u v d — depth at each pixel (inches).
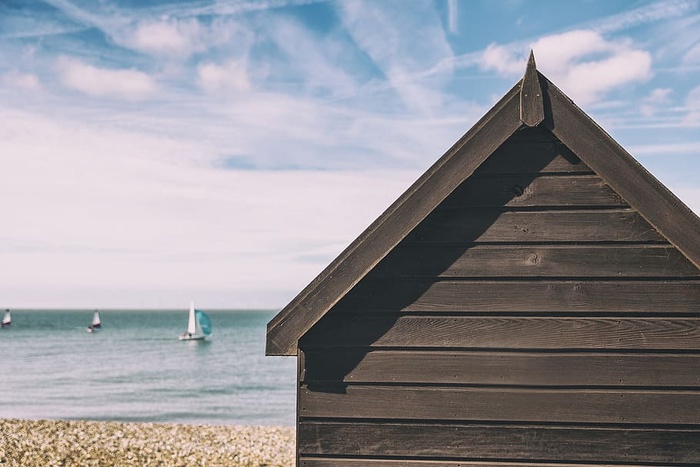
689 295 215.3
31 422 1026.7
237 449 823.1
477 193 224.7
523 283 221.9
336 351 225.0
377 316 224.8
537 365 219.1
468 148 217.5
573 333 218.8
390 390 222.7
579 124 214.7
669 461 212.4
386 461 220.8
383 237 218.4
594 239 219.3
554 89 217.0
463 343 221.6
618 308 217.5
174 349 3612.2
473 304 222.4
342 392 223.5
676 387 214.2
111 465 706.2
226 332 5206.7
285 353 221.8
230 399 1765.5
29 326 6254.9
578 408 216.5
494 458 217.9
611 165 212.8
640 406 214.7
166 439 889.5
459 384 221.0
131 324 6845.5
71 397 1761.8
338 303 226.2
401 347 223.5
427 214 217.2
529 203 222.4
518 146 224.2
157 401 1699.1
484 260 223.1
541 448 216.8
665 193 209.6
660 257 217.2
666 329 215.8
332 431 222.8
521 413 218.2
